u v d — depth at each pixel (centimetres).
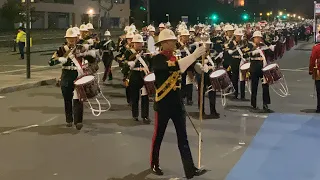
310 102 1312
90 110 1181
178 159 756
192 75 1170
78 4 5688
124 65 1057
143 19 6769
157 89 644
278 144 848
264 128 979
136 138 895
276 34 2727
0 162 733
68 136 905
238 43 1350
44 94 1451
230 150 809
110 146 835
